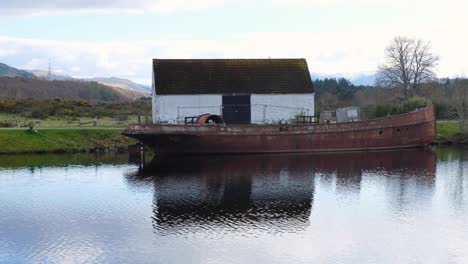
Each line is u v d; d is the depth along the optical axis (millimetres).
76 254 25281
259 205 33969
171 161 51156
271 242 27141
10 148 55719
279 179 42094
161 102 61812
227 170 45969
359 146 58719
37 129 61281
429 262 24750
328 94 138125
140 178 42531
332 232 28719
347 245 26812
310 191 37875
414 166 48625
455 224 30062
